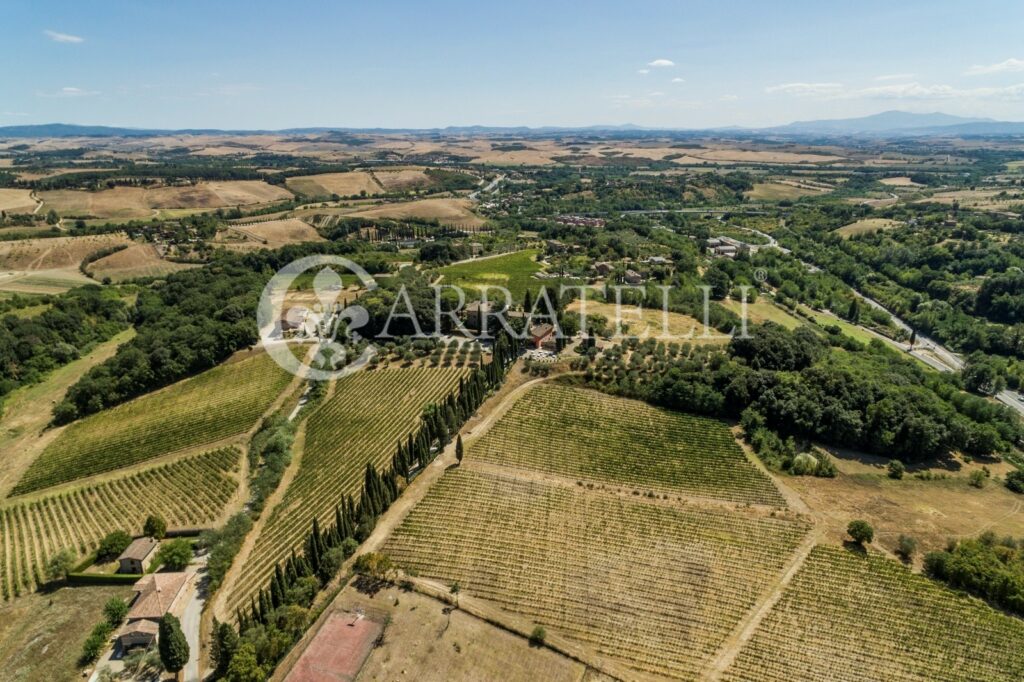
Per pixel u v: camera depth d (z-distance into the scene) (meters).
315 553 90.50
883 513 105.38
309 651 76.81
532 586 88.50
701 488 113.00
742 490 112.44
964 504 108.56
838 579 89.75
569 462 119.62
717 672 75.94
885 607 84.94
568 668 75.50
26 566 101.06
